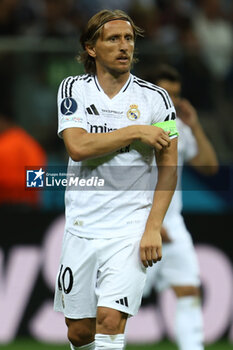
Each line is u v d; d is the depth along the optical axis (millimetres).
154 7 37156
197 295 20156
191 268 20109
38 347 24078
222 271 25359
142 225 14711
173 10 36531
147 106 14758
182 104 21031
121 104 14727
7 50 25859
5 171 25125
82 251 14789
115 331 14227
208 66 26906
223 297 25250
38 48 25969
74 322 15281
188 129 21062
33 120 25750
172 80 19891
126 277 14336
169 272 20141
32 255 24984
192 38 35344
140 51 26391
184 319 19984
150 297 25188
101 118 14664
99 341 14234
